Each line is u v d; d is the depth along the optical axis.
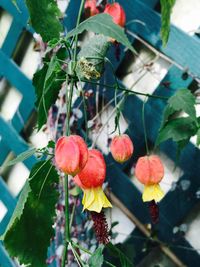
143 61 0.40
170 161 0.39
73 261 0.41
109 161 0.41
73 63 0.24
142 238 0.41
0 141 0.51
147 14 0.38
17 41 0.47
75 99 0.41
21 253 0.26
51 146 0.26
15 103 0.52
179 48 0.36
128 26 0.39
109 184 0.42
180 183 0.38
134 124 0.40
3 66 0.49
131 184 0.41
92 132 0.41
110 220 0.40
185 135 0.30
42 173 0.25
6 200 0.51
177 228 0.38
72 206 0.40
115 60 0.40
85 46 0.29
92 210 0.24
